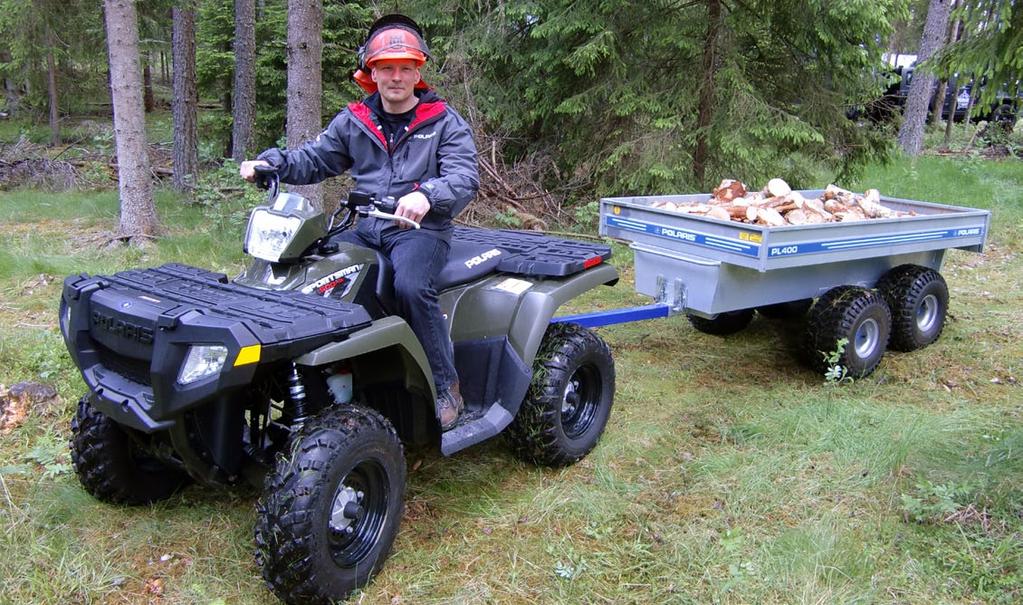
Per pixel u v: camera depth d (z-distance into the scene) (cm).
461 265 368
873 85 878
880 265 551
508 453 400
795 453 405
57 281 677
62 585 285
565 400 393
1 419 403
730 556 314
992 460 377
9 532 308
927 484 357
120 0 782
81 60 1522
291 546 258
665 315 472
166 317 248
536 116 956
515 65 967
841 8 763
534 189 968
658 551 319
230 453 282
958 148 1784
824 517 339
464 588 293
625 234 511
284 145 995
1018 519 329
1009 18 493
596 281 391
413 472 377
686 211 514
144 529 320
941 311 570
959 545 320
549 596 291
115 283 291
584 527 335
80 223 930
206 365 247
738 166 877
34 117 1819
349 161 349
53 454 366
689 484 373
